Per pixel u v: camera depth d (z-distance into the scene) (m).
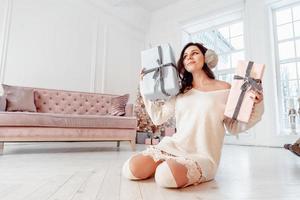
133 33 4.94
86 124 2.41
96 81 4.17
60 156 1.98
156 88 1.12
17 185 0.94
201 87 1.18
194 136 1.09
